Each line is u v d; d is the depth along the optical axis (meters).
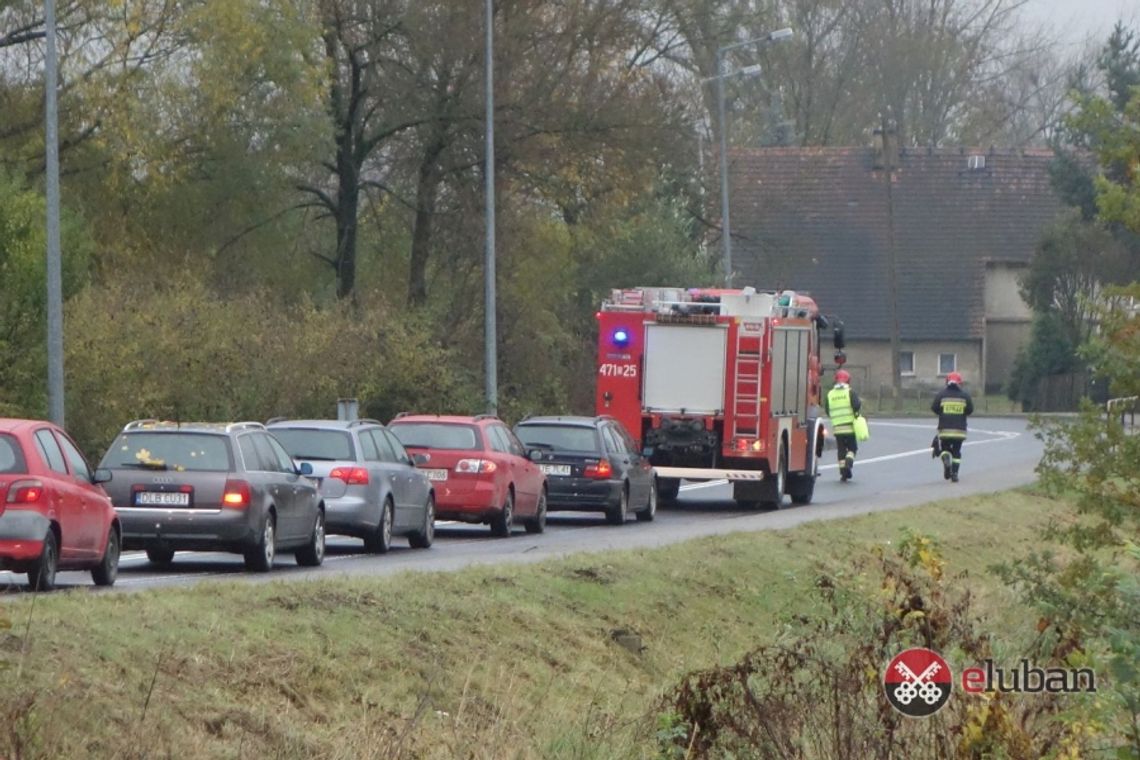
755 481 120.75
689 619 64.31
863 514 100.38
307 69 150.75
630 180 165.75
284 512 74.81
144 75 145.88
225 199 155.00
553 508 108.19
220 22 143.62
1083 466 42.91
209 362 120.00
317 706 43.81
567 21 162.25
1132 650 31.45
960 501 111.12
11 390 107.50
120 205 150.50
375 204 175.25
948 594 43.72
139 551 79.25
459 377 147.88
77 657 40.53
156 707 39.31
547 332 176.50
